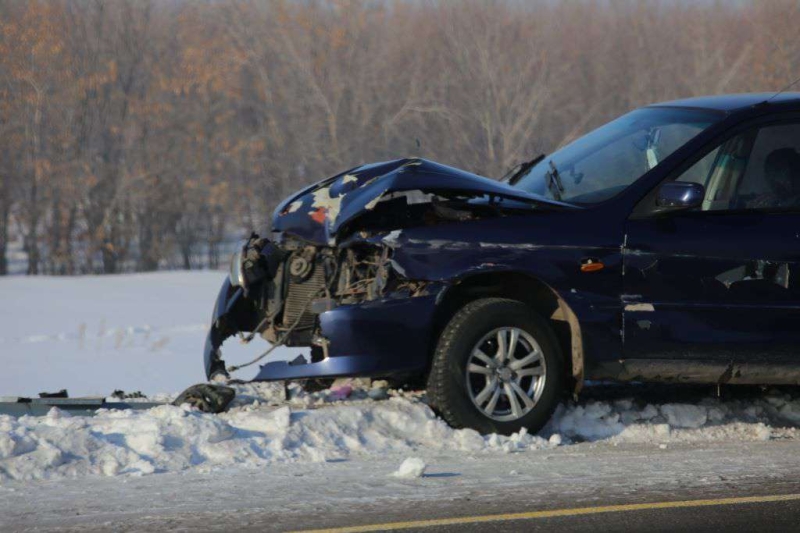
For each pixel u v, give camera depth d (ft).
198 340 96.17
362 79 211.61
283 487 31.42
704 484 32.50
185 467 33.83
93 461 33.37
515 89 205.36
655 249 38.04
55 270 224.33
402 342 36.86
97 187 226.38
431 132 205.77
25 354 86.99
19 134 222.69
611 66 239.91
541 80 206.80
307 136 211.41
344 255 39.60
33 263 223.92
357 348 36.63
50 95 224.12
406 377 44.42
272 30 217.56
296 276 40.06
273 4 215.72
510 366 37.63
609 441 39.19
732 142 39.73
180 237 229.66
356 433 37.01
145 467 33.17
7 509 29.01
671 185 37.35
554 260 37.45
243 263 40.22
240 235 226.38
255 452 35.12
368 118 209.15
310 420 37.04
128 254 229.45
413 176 38.63
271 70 219.00
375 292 37.50
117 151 228.43
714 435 40.37
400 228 38.73
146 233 228.84
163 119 228.02
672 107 43.45
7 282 143.74
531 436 37.78
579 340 37.88
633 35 247.91
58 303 122.93
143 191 224.33
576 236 37.73
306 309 39.93
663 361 38.50
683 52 243.81
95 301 125.90
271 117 215.92
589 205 38.73
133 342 94.79
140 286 141.59
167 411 35.91
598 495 31.01
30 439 33.55
